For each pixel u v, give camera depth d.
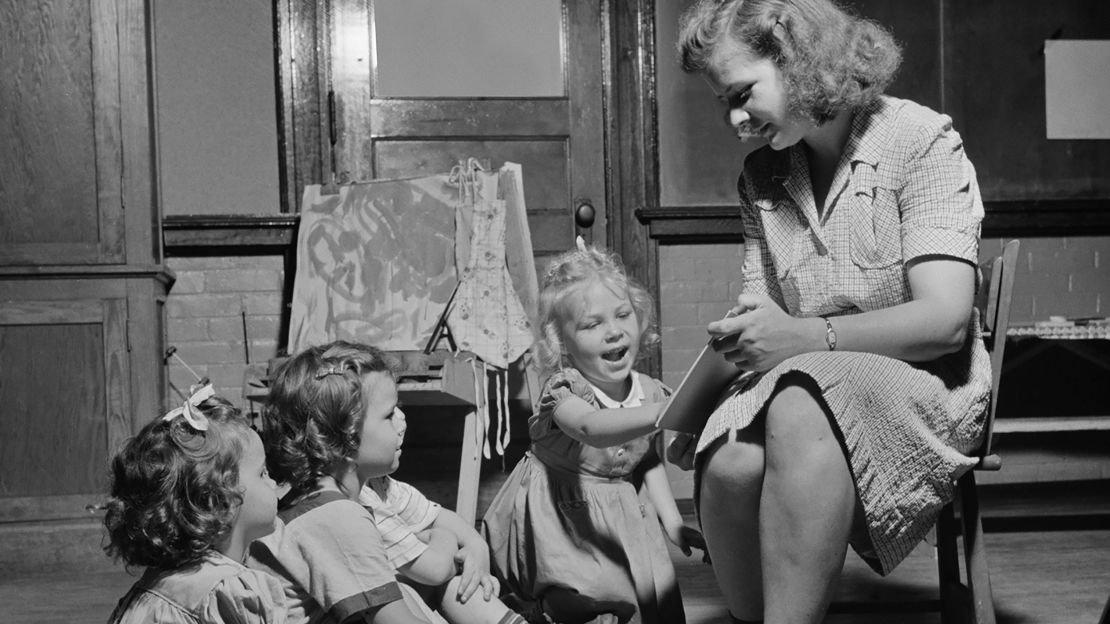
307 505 1.73
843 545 1.60
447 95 4.12
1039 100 4.28
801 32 1.76
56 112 3.45
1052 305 4.27
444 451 4.03
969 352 1.86
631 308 2.29
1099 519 3.68
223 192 3.98
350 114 4.06
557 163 4.17
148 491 1.50
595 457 2.23
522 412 4.04
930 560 3.10
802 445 1.58
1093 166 4.30
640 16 4.16
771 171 2.03
